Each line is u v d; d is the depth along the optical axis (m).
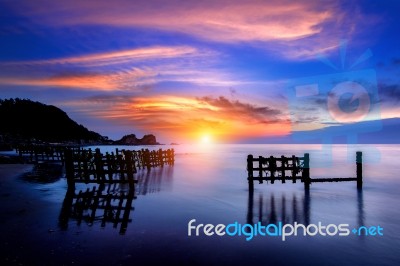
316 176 25.14
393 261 6.69
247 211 11.45
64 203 12.37
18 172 22.95
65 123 145.25
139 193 15.46
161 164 30.59
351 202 13.45
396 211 11.77
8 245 7.25
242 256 6.84
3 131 105.38
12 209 10.89
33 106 133.38
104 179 16.47
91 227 8.95
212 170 29.11
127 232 8.49
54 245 7.29
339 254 7.05
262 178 16.55
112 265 6.19
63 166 29.22
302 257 6.84
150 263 6.35
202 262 6.47
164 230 8.76
